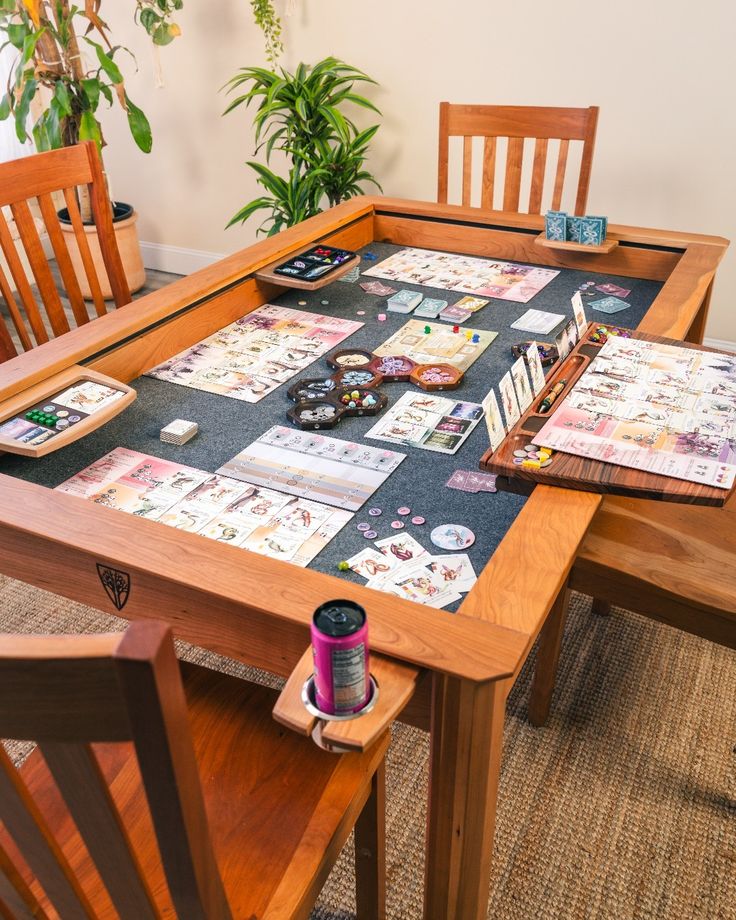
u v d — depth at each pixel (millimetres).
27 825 660
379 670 882
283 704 848
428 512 1198
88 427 1343
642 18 2914
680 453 1197
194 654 1997
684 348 1512
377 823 1210
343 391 1520
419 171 3611
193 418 1470
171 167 4113
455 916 1133
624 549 1460
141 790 1050
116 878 690
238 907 928
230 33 3641
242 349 1724
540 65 3162
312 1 3430
